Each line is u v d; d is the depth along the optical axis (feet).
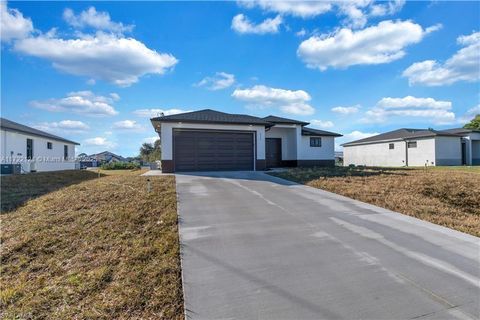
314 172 43.68
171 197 24.90
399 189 28.89
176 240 15.56
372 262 12.65
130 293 10.94
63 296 11.14
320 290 10.28
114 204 22.81
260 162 52.60
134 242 15.81
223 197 25.84
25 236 17.34
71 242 16.42
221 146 50.55
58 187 35.12
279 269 12.02
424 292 10.11
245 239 15.57
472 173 39.75
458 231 17.30
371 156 97.35
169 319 9.34
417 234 16.52
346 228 17.49
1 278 13.17
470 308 9.12
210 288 10.63
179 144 48.32
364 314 8.84
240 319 8.72
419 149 81.20
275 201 24.58
